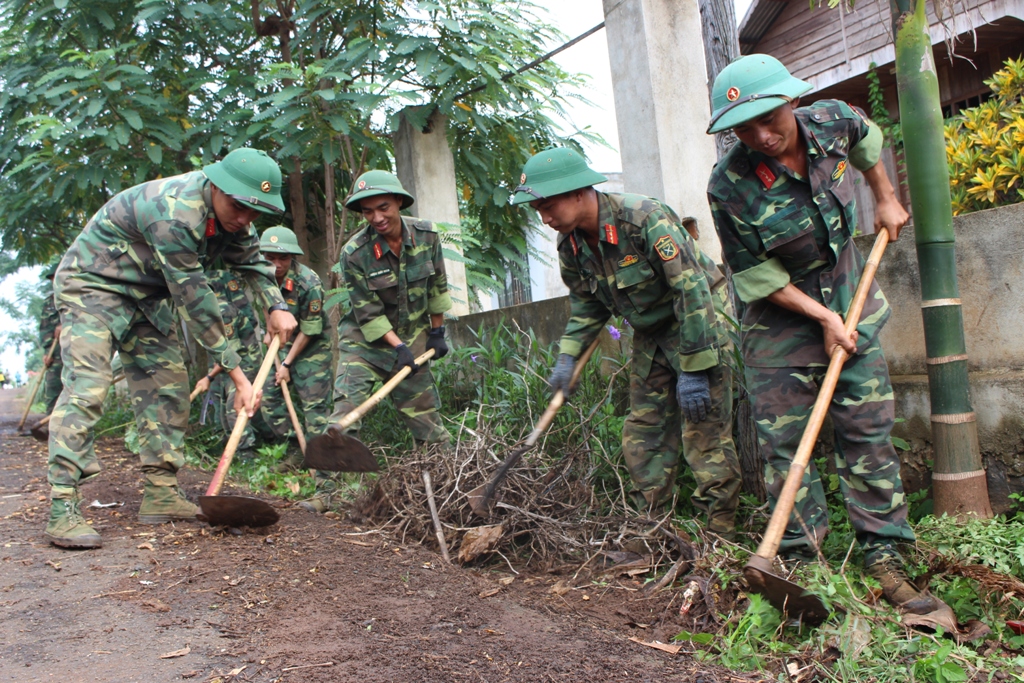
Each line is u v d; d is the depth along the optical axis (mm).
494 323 7082
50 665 2545
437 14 6570
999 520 3361
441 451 4555
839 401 3154
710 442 3697
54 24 7238
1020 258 3486
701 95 5215
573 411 4680
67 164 7047
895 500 3074
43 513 4461
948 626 2693
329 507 4840
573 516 4016
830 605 2607
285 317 4539
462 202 8617
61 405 3848
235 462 6441
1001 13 7453
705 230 5207
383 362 4961
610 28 5367
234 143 7062
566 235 3742
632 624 2945
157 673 2453
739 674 2475
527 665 2506
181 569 3426
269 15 8094
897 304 3967
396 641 2682
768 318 3285
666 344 3742
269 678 2395
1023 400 3469
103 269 3965
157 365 4254
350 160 7562
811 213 3092
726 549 3258
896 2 3465
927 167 3420
